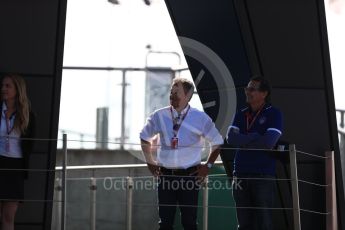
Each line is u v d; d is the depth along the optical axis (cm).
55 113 2702
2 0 2698
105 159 4356
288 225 2823
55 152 2697
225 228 3375
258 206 2508
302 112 2791
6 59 2698
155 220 3650
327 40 2792
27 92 2698
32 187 2692
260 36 2758
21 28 2706
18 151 2509
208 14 2808
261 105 2538
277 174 2769
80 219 3669
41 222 2698
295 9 2783
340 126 4388
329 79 2797
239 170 2525
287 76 2783
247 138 2498
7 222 2509
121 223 3666
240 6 2728
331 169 2728
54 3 2717
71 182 3650
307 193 2802
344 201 2802
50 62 2711
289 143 2748
